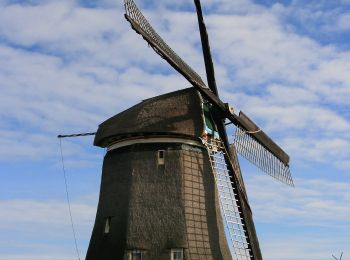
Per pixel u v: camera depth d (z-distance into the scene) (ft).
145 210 61.11
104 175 66.80
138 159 63.67
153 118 63.26
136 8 59.52
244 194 67.36
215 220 63.77
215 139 66.49
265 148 71.82
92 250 63.10
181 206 60.85
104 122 68.08
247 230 64.69
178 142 63.67
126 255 59.16
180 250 58.75
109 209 63.62
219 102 65.92
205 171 64.59
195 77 64.90
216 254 61.67
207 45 68.33
